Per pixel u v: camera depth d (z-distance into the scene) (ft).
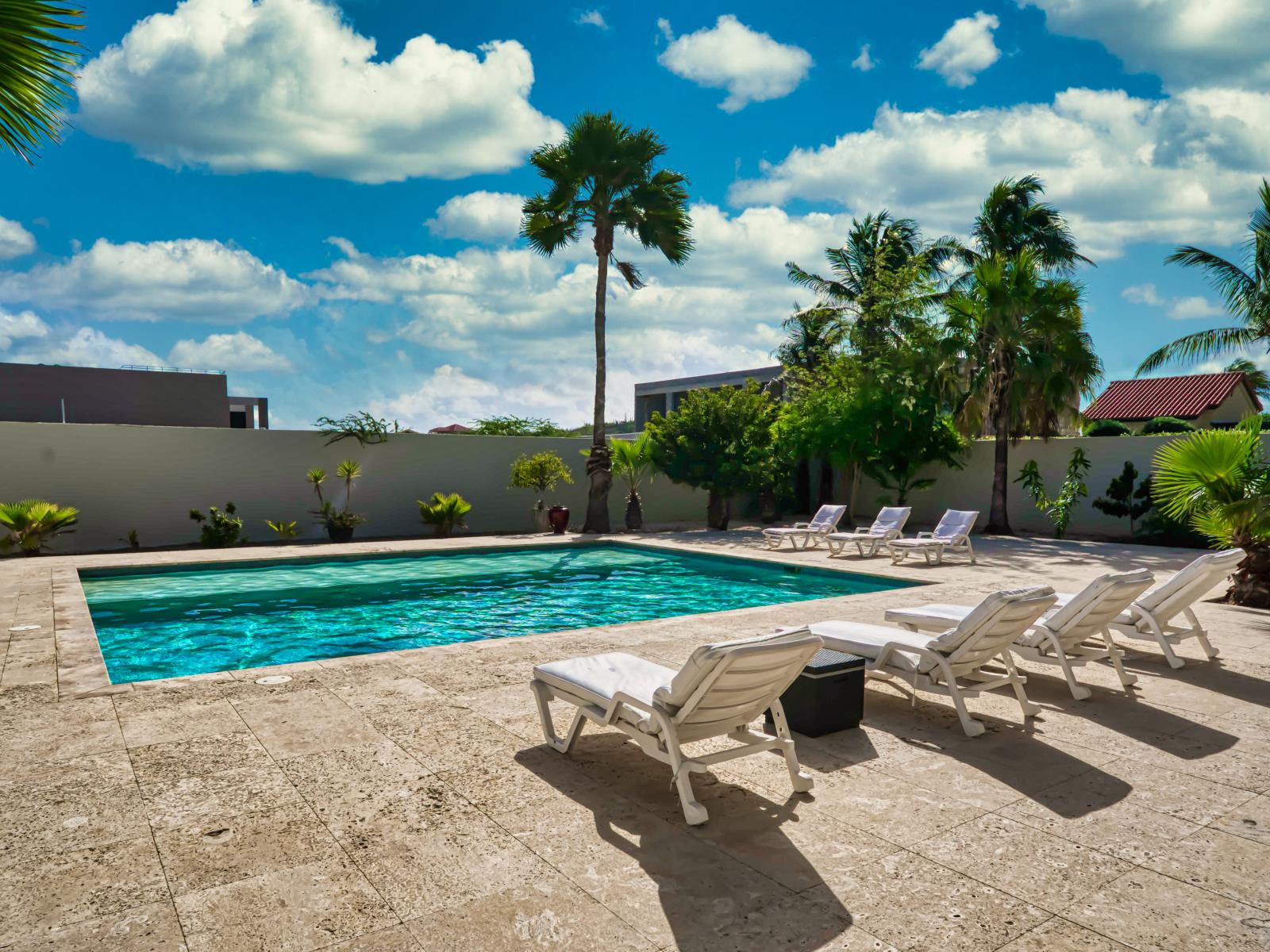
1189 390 100.37
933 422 63.36
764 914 8.75
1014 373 59.52
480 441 63.67
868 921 8.63
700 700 11.18
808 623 24.44
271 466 55.98
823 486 74.38
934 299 74.59
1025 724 15.53
